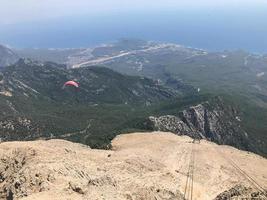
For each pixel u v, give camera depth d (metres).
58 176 95.75
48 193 85.69
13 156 115.62
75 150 141.38
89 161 120.31
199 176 142.38
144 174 114.19
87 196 84.88
